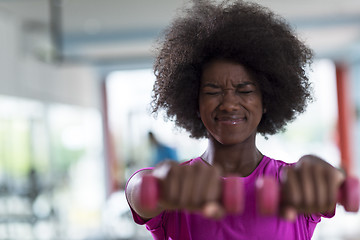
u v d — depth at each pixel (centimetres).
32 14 615
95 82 988
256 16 110
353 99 1030
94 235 581
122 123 1013
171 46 117
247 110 96
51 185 659
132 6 595
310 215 100
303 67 119
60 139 816
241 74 97
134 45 761
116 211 593
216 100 96
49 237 559
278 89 109
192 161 111
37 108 725
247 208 97
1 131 638
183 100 115
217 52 100
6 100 626
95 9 603
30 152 701
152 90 126
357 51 935
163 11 623
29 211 560
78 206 793
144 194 49
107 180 1002
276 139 1051
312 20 676
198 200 48
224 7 118
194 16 118
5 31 606
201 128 125
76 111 929
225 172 104
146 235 527
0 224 532
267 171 102
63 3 571
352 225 600
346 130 1052
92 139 1012
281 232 96
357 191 50
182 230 99
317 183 48
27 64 667
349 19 678
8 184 628
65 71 816
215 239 96
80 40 708
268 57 101
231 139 96
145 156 917
